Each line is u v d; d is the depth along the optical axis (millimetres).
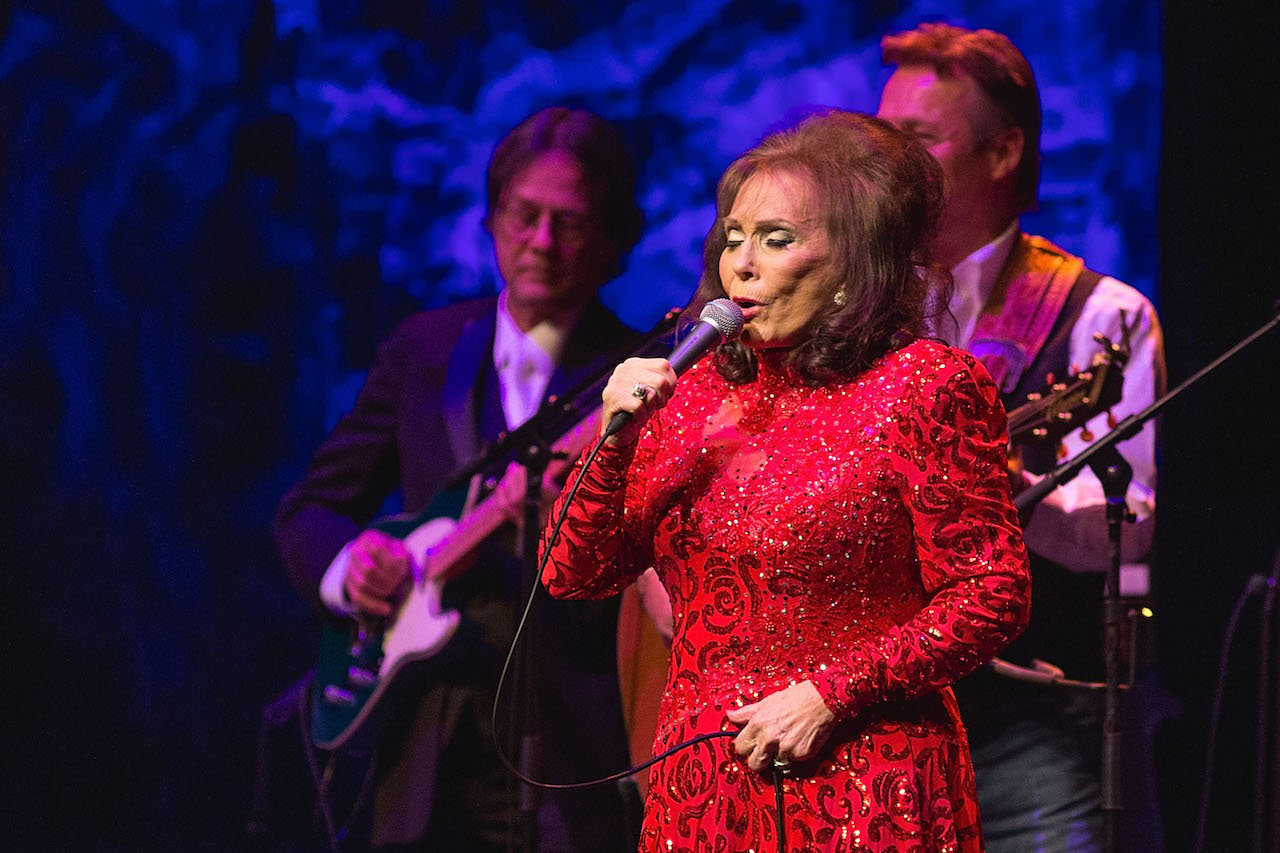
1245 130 11180
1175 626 11336
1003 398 8727
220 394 17812
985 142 8953
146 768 17391
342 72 17328
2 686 17438
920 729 5566
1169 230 11484
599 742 9266
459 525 9594
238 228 17672
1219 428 11242
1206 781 10352
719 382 5914
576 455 8969
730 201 5859
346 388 17594
